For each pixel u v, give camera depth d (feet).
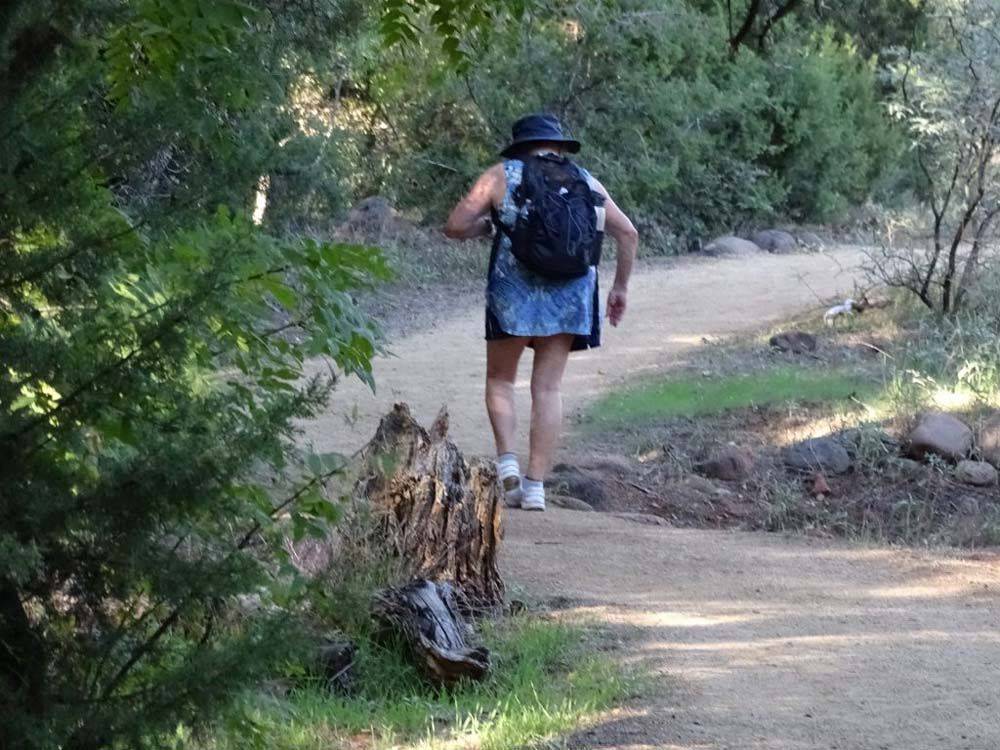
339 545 30.68
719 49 154.81
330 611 21.03
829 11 165.58
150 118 18.42
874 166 172.24
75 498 17.34
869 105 171.94
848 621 35.14
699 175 149.89
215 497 17.87
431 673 29.68
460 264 124.36
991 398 68.74
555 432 47.34
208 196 19.33
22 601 17.72
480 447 64.28
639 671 29.73
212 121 19.07
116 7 18.58
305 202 85.76
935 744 25.23
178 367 18.11
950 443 63.41
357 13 68.95
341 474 22.40
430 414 70.38
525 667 30.04
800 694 28.35
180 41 20.33
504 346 46.14
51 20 17.48
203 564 18.16
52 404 17.60
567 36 138.92
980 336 76.33
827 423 68.08
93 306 18.17
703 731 25.93
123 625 18.34
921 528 57.06
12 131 17.31
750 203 153.07
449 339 93.86
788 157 163.73
